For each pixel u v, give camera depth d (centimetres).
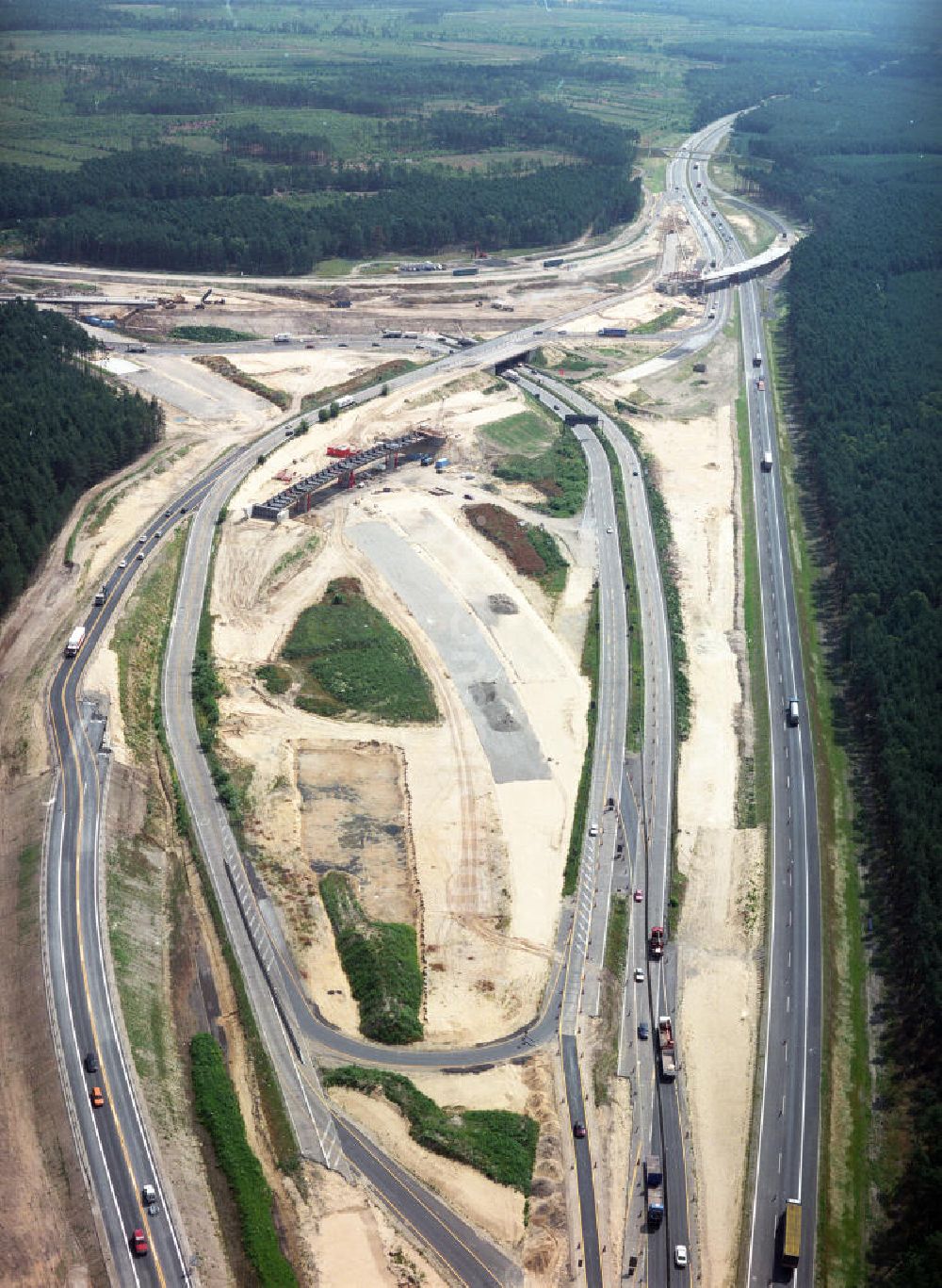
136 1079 18238
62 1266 15850
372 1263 16425
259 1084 18850
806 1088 19438
